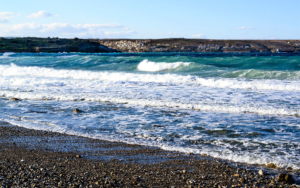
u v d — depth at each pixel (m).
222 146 6.12
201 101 10.94
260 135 6.86
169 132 7.22
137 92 13.21
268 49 160.75
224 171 4.82
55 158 5.44
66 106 10.62
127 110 9.87
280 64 25.89
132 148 6.07
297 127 7.48
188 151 5.85
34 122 8.38
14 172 4.62
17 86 15.52
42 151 5.87
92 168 4.91
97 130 7.47
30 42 145.75
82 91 13.69
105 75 19.72
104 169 4.87
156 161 5.31
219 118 8.58
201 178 4.54
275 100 10.98
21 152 5.80
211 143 6.34
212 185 4.27
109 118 8.77
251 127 7.55
